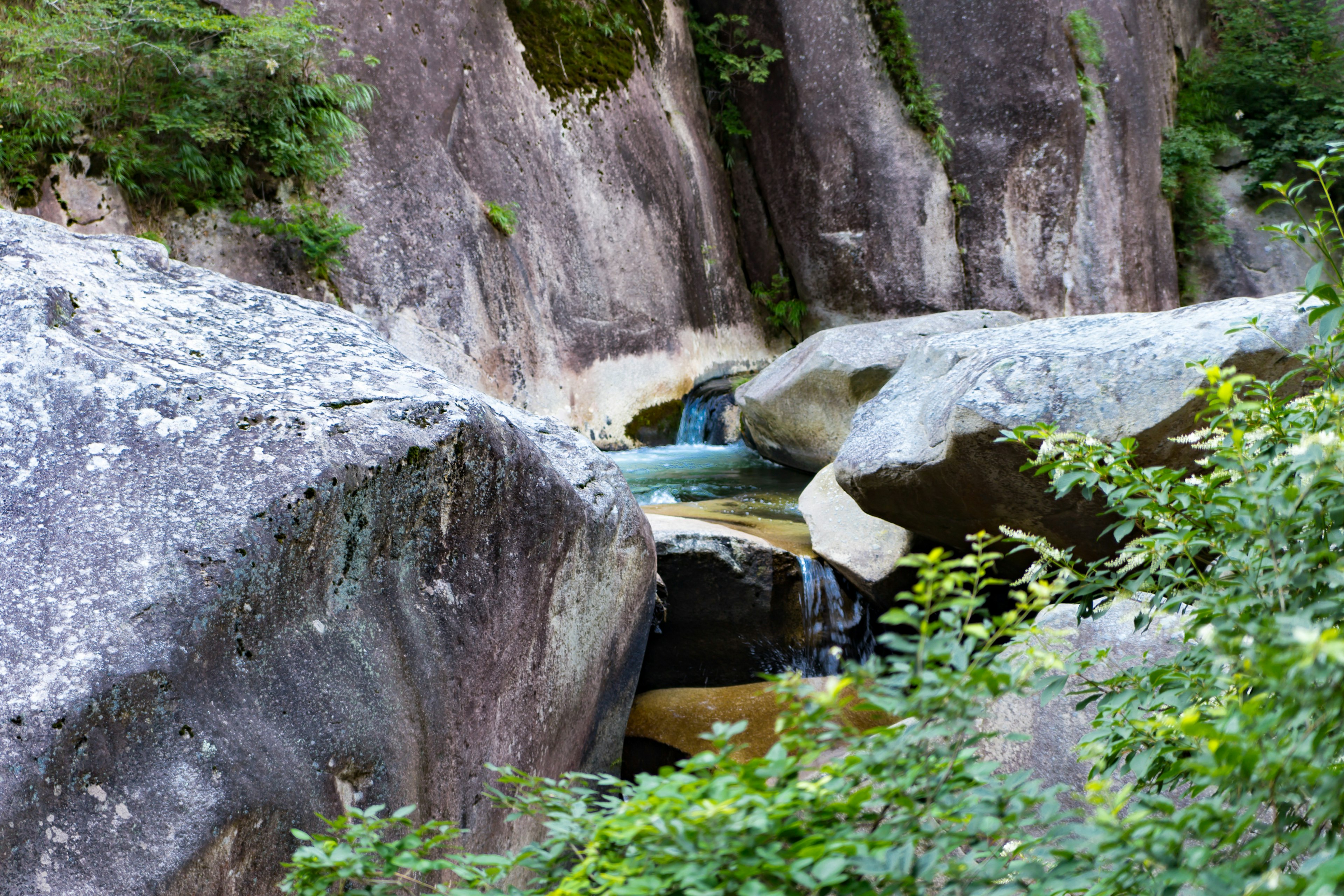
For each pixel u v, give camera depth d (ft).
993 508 12.66
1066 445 6.05
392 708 7.14
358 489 7.06
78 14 21.03
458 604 7.99
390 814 6.95
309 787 6.41
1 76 20.25
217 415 6.95
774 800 3.40
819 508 18.94
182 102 22.61
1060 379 11.43
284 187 24.38
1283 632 3.22
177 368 7.38
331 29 23.35
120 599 5.98
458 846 7.69
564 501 9.29
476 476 8.12
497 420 8.54
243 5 24.06
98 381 6.87
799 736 3.50
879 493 14.23
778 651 16.96
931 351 15.23
